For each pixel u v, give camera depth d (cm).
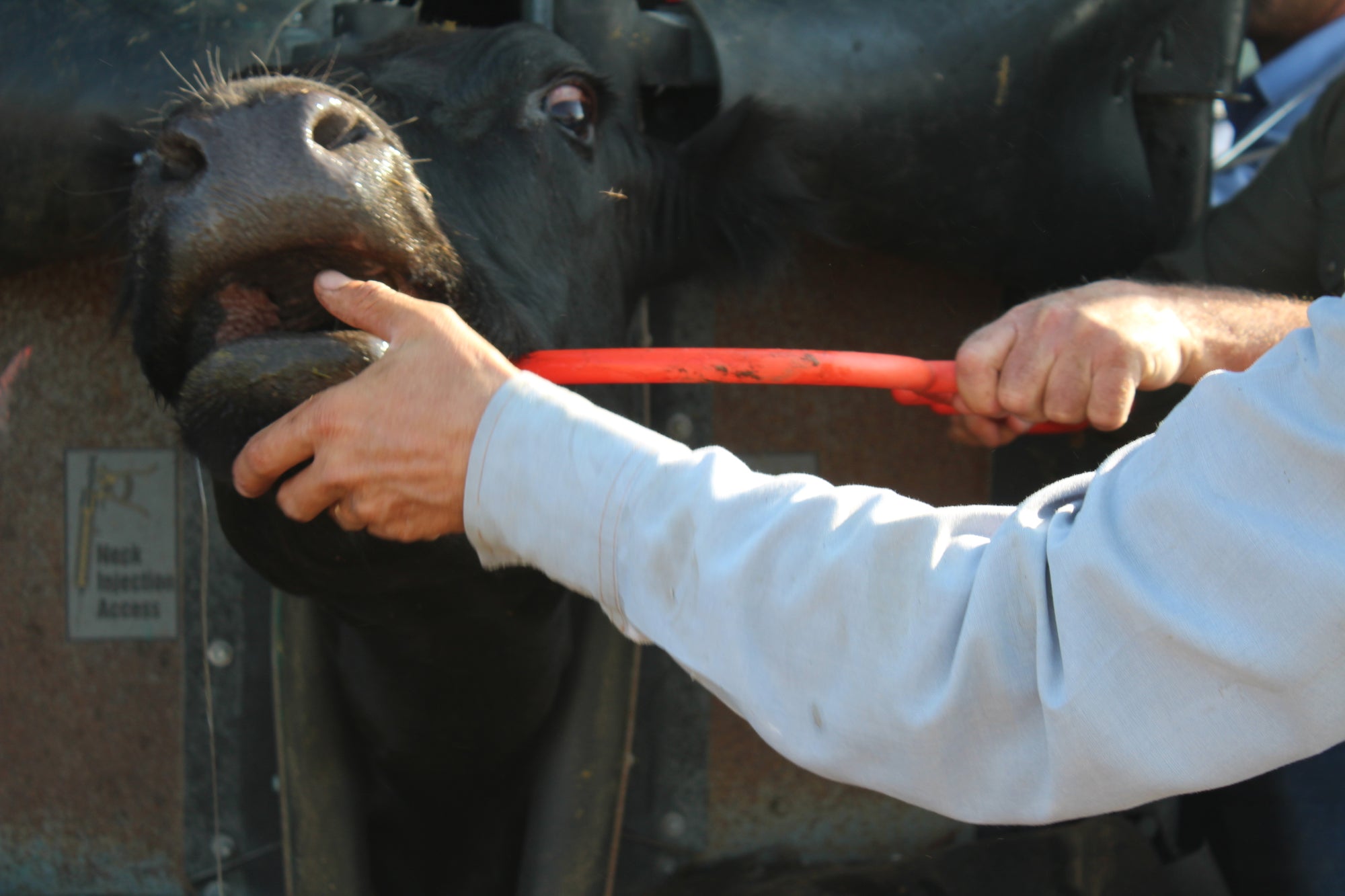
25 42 223
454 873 251
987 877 249
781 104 235
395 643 203
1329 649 97
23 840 266
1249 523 99
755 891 255
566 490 128
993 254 266
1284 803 234
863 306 281
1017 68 248
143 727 264
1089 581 106
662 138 260
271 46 204
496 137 191
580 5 226
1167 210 292
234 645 261
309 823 226
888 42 241
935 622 115
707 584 123
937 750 116
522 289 185
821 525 121
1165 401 258
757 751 275
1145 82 278
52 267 257
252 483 135
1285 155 272
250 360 139
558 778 231
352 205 136
